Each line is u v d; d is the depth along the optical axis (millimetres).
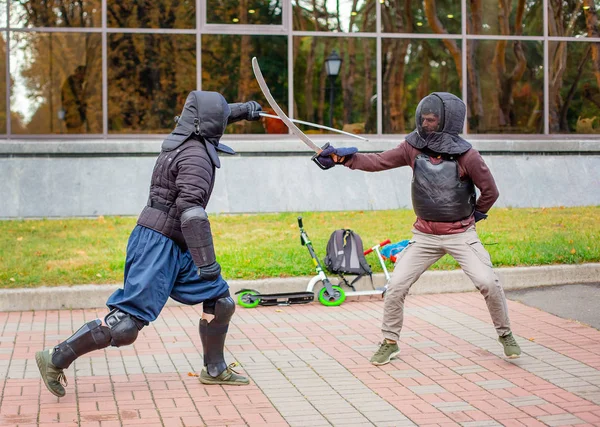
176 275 5633
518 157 15914
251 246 10711
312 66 16875
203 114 5613
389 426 5062
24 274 9195
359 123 17047
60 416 5242
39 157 14633
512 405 5449
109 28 16438
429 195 6301
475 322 7969
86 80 16453
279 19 16766
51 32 16406
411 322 8000
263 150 15180
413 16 17219
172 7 16516
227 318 5875
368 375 6215
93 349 5477
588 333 7441
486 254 6367
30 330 7762
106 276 9156
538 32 17656
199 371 6359
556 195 15438
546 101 17672
